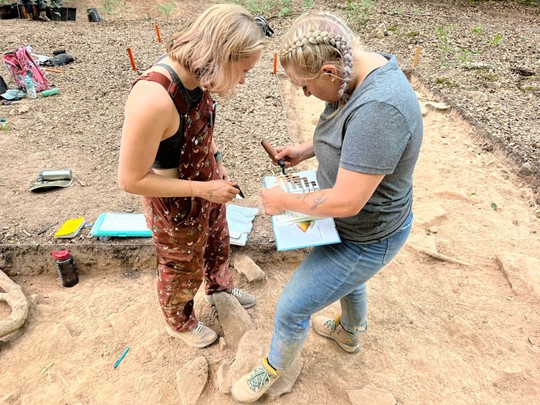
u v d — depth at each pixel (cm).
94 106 512
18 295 271
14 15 855
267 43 157
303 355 253
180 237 198
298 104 580
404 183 164
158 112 153
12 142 432
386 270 314
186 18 948
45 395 229
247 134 469
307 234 171
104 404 226
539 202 382
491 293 297
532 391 235
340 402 230
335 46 137
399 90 140
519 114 516
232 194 184
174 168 185
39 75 542
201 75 152
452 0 1016
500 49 726
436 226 357
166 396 231
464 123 505
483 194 394
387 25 827
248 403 224
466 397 232
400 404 228
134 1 1001
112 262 303
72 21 870
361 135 140
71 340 256
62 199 350
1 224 318
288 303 186
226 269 270
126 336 261
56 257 283
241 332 257
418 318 279
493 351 257
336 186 148
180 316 242
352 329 237
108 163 405
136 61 642
